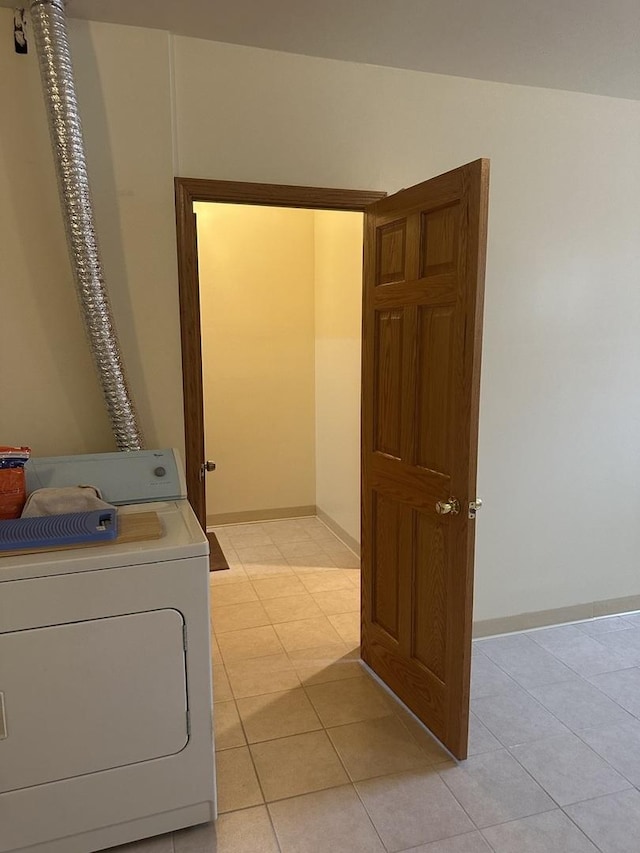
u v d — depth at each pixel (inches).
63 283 88.1
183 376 95.3
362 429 101.8
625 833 70.1
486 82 103.1
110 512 73.8
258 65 92.2
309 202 96.7
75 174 78.2
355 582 139.9
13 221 85.0
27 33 80.8
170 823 70.1
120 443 86.2
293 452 185.3
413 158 101.5
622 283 115.6
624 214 113.8
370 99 98.0
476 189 70.8
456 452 77.4
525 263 108.3
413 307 84.8
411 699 92.1
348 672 103.8
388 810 73.6
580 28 84.7
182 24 84.7
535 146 106.7
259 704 94.7
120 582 63.6
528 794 76.1
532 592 118.9
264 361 178.2
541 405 113.6
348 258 150.2
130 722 66.4
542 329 111.3
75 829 66.4
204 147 91.7
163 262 91.6
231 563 151.4
